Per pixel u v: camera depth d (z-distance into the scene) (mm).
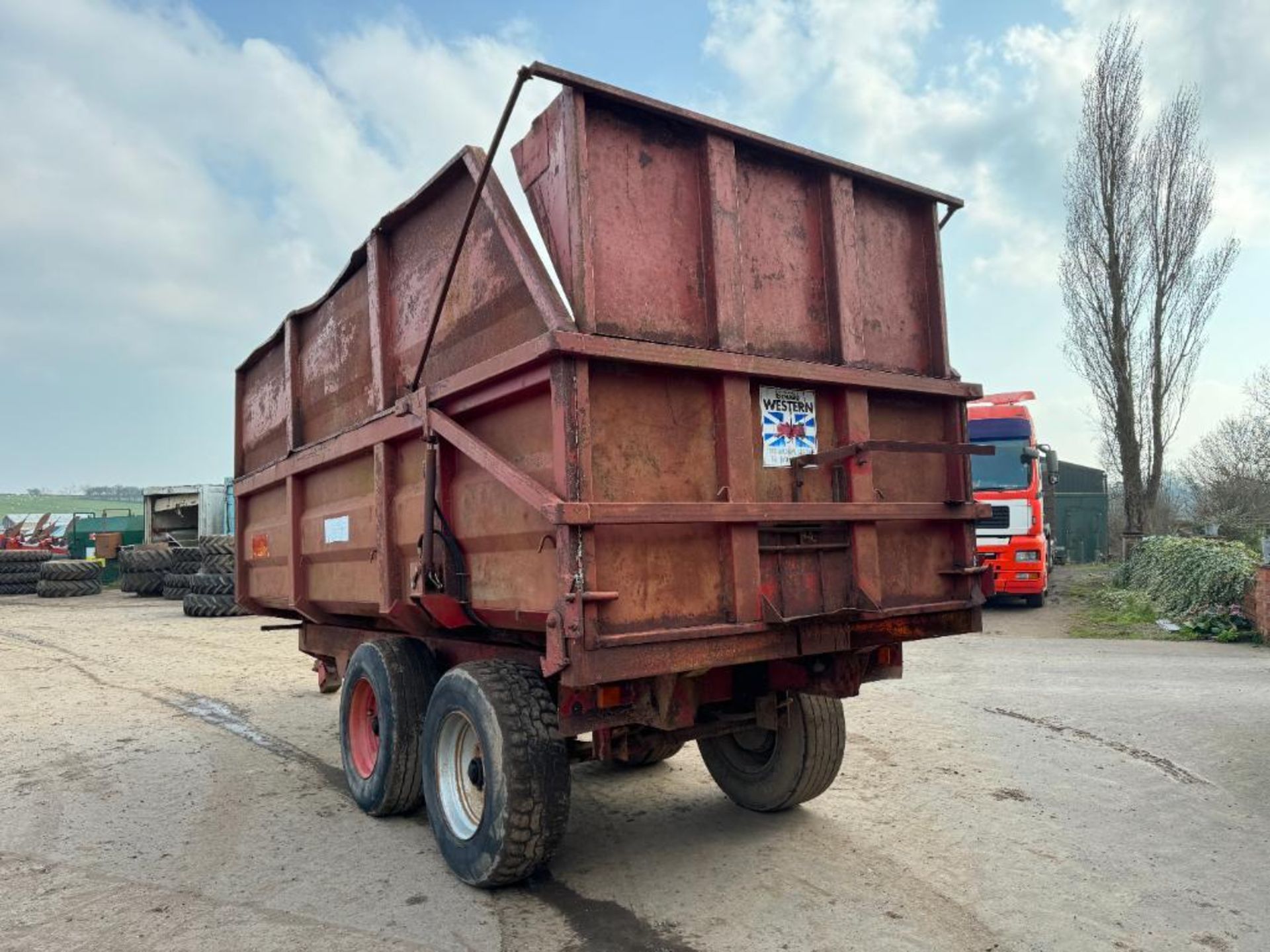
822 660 4281
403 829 4953
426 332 4762
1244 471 23188
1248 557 13195
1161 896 3863
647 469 3623
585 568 3326
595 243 3586
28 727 7738
